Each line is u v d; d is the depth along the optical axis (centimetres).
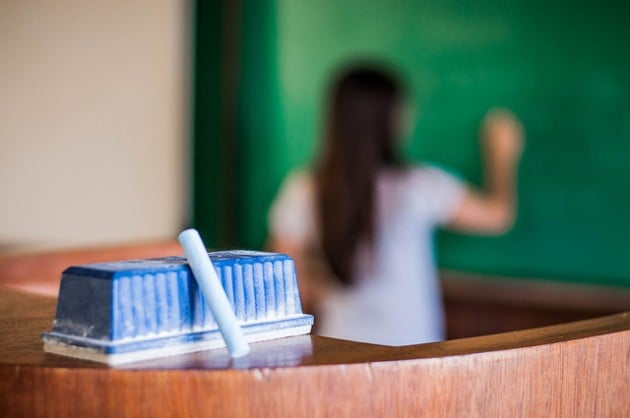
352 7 451
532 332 141
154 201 496
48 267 255
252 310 132
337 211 372
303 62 463
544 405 130
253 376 116
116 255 266
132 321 120
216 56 482
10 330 146
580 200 401
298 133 466
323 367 118
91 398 116
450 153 430
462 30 425
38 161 478
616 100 389
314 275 388
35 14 473
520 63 412
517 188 415
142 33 491
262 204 476
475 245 425
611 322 149
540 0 406
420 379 122
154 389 115
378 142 372
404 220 376
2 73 465
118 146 495
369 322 379
